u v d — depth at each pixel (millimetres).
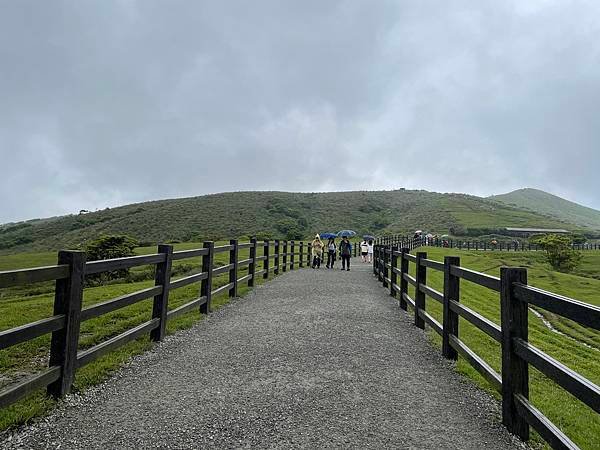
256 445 2838
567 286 22516
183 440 2893
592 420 3709
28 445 2791
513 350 3121
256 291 10414
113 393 3738
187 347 5309
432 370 4570
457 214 98562
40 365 4684
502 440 2986
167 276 5730
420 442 2926
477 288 14203
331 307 8320
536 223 95188
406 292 8359
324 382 4117
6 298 12539
